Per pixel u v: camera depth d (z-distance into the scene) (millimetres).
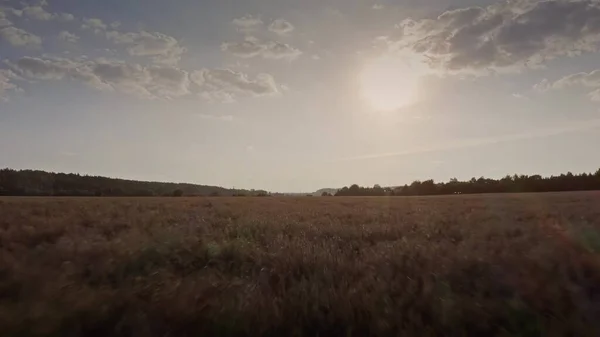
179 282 6160
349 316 5090
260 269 7539
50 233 11578
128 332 4703
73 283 6195
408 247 9219
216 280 6492
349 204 35594
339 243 10758
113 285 6500
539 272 6863
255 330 4773
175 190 93562
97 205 27156
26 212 19047
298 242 9898
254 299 5418
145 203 32219
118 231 12789
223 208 26391
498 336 4730
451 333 4816
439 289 6012
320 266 7457
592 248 9258
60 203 29734
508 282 6363
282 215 20047
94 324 4867
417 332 4773
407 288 6055
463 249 8906
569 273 6965
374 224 15445
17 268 6977
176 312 5020
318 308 5230
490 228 13148
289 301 5461
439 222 16188
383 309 5281
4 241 10234
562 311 5328
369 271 7066
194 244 9430
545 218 17125
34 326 4754
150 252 8547
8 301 5648
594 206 24656
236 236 11875
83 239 9938
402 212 23172
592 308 5367
